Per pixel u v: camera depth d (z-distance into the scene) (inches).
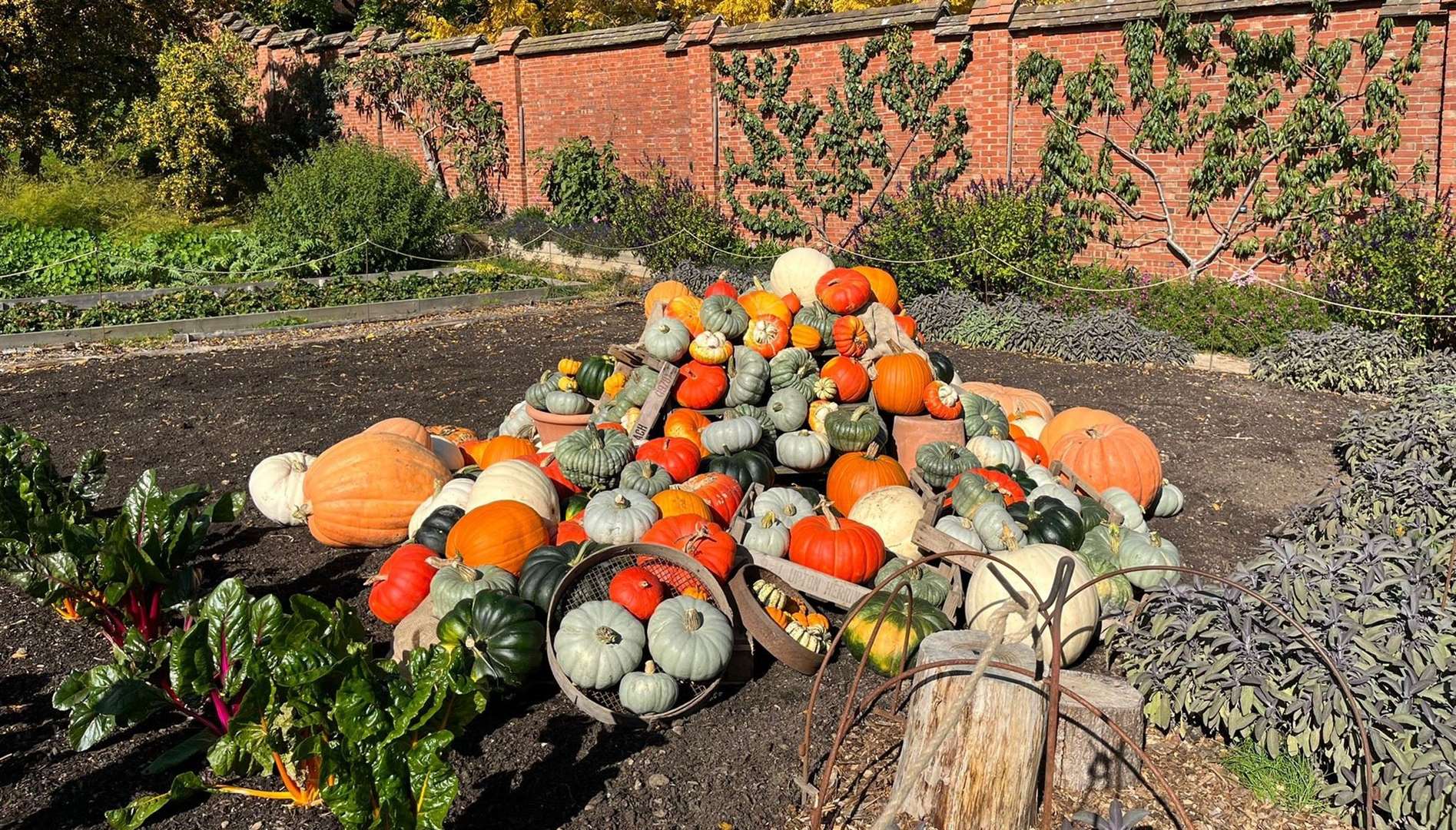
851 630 202.2
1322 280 470.3
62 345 519.8
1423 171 455.5
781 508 235.8
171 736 176.9
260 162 989.8
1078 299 509.0
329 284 650.2
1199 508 290.4
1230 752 173.2
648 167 780.6
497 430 346.3
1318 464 325.4
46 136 896.3
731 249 687.1
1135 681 182.1
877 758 174.7
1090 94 541.6
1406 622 171.5
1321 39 474.0
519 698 192.1
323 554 256.4
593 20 1060.5
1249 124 497.0
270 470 273.1
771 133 687.1
